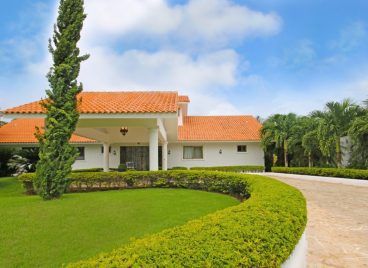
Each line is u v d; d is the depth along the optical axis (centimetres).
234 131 3112
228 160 2997
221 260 278
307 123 2395
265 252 335
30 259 560
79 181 1451
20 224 756
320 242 681
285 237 395
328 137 2086
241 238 334
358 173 1850
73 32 1090
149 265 248
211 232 344
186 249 287
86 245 627
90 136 2089
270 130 2766
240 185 1232
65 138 1077
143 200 1105
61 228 732
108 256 270
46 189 1060
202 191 1414
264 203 534
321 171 2152
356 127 1930
